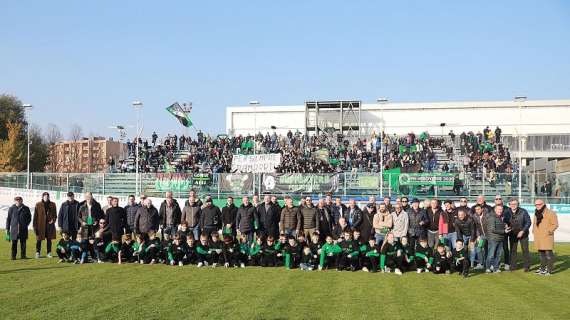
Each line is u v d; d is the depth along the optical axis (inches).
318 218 642.8
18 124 2748.5
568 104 2026.3
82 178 1359.5
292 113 2191.2
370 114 2106.3
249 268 620.7
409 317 388.2
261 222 664.4
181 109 2015.3
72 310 401.1
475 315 396.5
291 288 492.7
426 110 2098.9
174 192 1253.7
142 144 1825.8
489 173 1136.2
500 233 600.7
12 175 1477.6
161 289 483.8
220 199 1212.5
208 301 433.7
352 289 491.2
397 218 613.6
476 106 2075.5
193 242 649.6
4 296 450.6
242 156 1519.4
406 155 1526.8
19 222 682.8
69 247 663.1
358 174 1165.1
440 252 589.3
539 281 546.0
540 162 1776.6
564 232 1055.6
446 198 1133.1
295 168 1454.2
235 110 2226.9
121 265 638.5
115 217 671.1
